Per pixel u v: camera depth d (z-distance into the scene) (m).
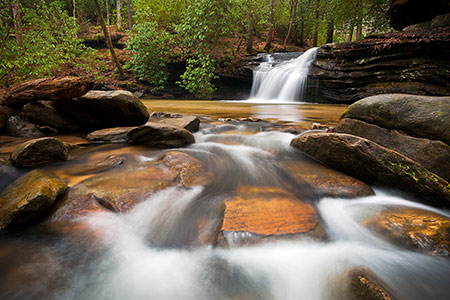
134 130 3.93
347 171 2.99
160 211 2.17
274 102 12.84
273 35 27.02
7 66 7.66
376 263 1.67
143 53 14.81
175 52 16.00
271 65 15.09
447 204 2.29
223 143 4.21
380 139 3.11
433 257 1.65
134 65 15.73
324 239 1.89
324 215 2.22
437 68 8.80
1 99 4.09
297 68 13.29
